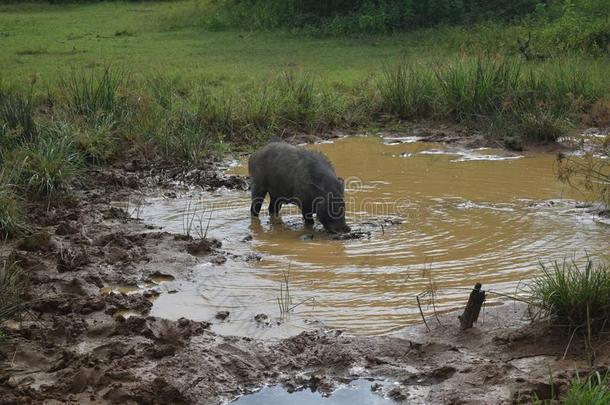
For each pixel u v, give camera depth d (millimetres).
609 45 23797
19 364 7555
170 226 11680
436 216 11844
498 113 17891
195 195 13469
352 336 7984
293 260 10156
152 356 7613
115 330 8141
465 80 19078
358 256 10227
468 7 30922
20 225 11078
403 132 18172
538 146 16562
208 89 19969
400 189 13406
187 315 8617
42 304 8750
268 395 7090
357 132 18219
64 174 13195
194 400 6953
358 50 27422
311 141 17297
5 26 35531
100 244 10734
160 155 15516
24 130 14609
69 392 7070
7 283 8781
